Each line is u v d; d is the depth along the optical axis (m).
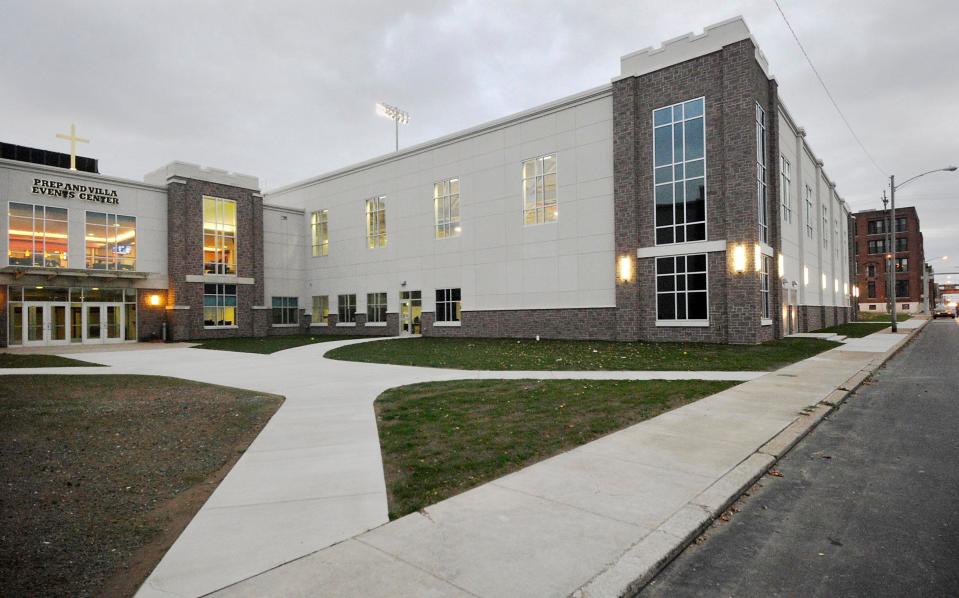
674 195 24.22
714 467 5.98
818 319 36.44
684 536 4.24
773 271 25.45
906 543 4.32
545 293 28.53
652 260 24.78
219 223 36.19
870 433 7.91
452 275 32.84
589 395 10.51
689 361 16.58
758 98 23.97
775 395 10.50
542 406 9.48
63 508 5.14
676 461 6.20
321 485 5.62
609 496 5.11
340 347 26.00
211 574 3.70
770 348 20.36
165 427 8.66
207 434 8.19
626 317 25.25
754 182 21.91
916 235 91.94
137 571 3.87
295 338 35.28
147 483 5.91
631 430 7.69
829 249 42.03
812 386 11.61
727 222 22.44
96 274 29.84
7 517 4.91
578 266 27.31
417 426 8.20
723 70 22.67
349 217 39.47
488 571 3.67
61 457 6.93
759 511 5.02
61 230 29.84
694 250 23.44
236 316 36.81
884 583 3.71
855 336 27.77
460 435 7.55
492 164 31.00
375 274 37.56
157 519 4.88
